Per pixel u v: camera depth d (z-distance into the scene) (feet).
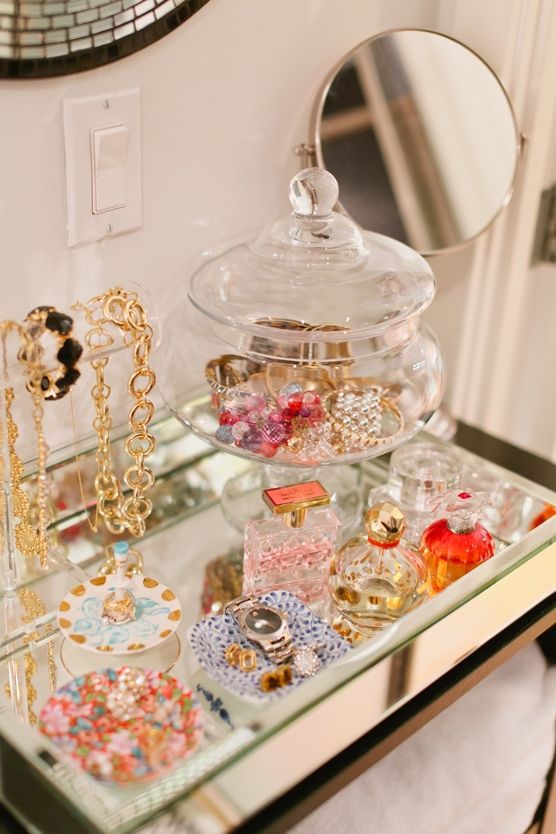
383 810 3.32
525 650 3.93
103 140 3.10
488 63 4.03
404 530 3.26
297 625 2.94
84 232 3.21
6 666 2.82
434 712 2.83
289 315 3.03
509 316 4.82
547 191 4.58
